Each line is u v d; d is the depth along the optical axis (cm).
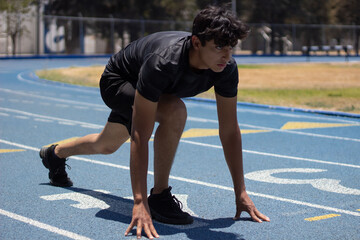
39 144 891
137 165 425
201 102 1608
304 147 891
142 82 417
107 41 4900
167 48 415
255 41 5500
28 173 675
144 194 427
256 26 5506
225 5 403
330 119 1252
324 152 848
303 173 693
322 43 5588
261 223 477
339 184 633
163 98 455
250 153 835
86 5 5447
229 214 505
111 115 495
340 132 1057
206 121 1212
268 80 2380
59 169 598
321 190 602
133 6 5588
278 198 565
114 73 477
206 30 386
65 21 4728
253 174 684
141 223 424
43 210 514
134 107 427
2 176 657
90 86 2031
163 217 471
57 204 534
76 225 469
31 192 580
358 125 1154
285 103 1505
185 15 5781
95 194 575
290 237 439
